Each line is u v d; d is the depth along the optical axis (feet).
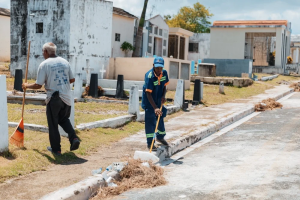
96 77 49.93
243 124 37.73
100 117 34.81
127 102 46.26
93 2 67.05
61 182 17.88
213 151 26.35
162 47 100.83
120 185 18.38
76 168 20.39
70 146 22.41
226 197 16.52
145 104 23.94
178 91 44.60
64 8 63.62
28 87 22.24
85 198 16.78
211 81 76.74
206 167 21.99
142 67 64.34
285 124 36.04
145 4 82.33
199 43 144.46
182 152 26.43
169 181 19.47
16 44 68.95
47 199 15.19
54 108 21.76
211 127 33.53
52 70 21.79
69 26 63.31
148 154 22.06
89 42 66.90
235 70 92.12
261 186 17.87
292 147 26.32
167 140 27.43
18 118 31.76
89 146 25.11
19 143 22.43
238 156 24.35
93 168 20.51
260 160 22.97
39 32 66.95
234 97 59.62
